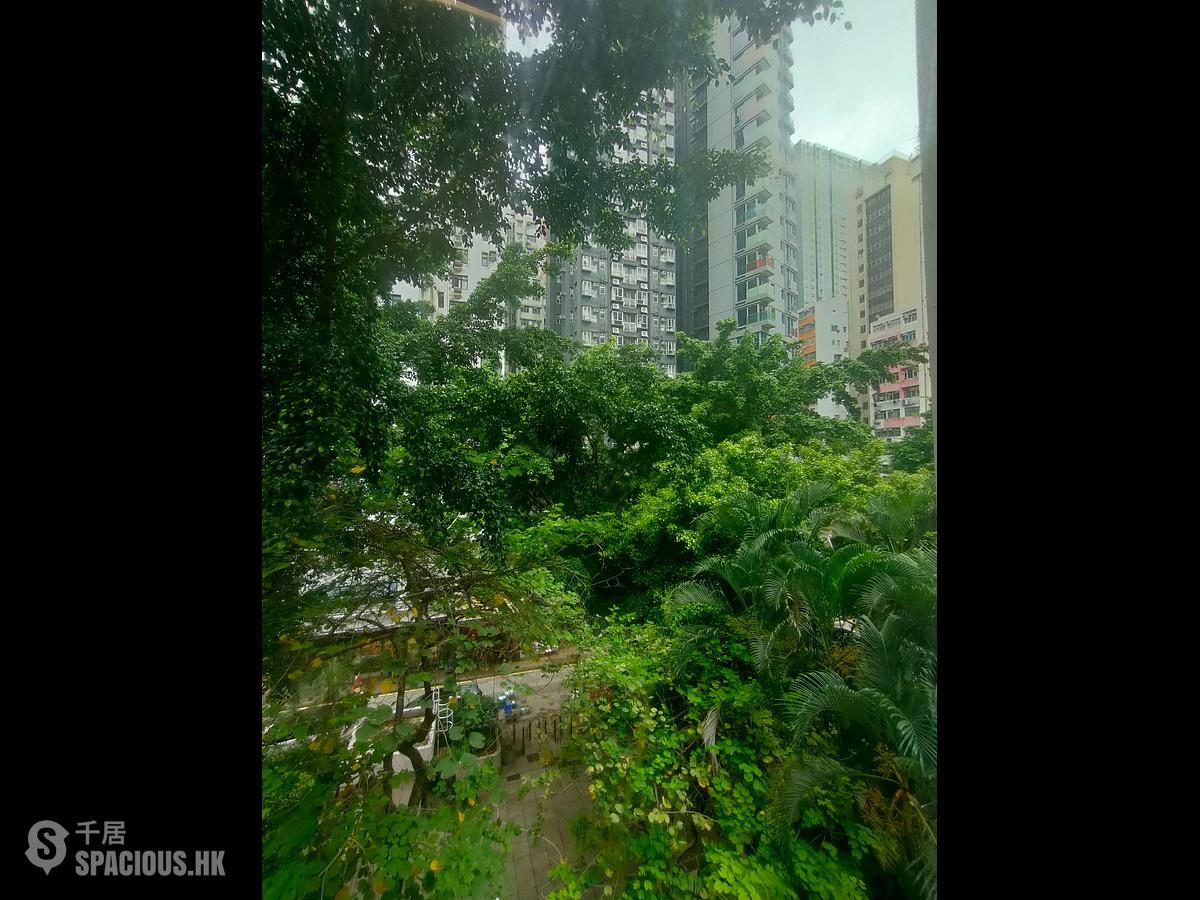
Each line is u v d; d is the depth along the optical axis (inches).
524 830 126.0
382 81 123.6
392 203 131.2
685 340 381.1
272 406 87.9
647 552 249.9
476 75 137.6
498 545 131.5
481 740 97.8
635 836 115.0
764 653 147.3
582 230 199.8
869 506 177.6
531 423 256.8
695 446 297.1
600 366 293.4
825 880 102.0
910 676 120.2
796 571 153.3
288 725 85.0
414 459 121.9
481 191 154.0
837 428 294.4
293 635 89.8
